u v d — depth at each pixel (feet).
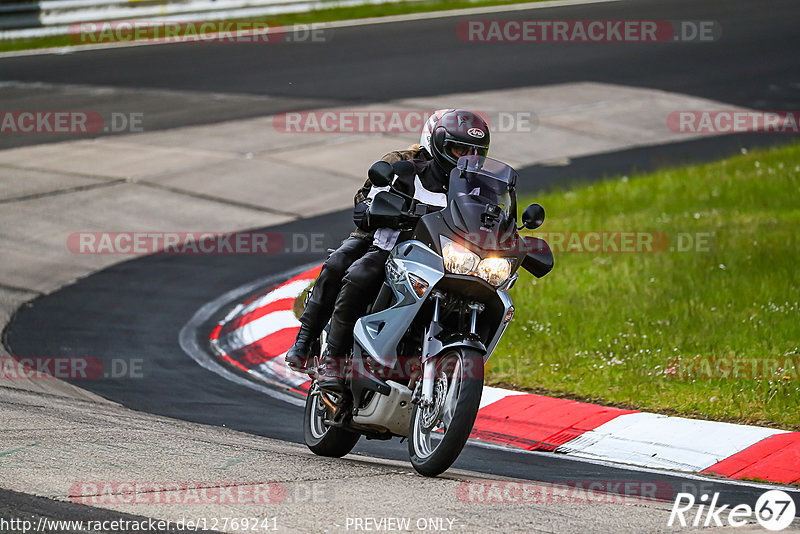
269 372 122.01
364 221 79.05
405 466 82.23
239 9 368.89
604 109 278.87
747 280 139.13
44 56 325.21
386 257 77.77
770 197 187.21
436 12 399.85
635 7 410.11
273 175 218.18
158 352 127.03
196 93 282.97
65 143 237.86
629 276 146.61
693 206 186.50
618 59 333.21
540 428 98.84
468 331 74.59
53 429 82.53
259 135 246.27
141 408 104.06
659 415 99.09
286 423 101.19
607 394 106.52
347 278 78.43
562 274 150.71
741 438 91.66
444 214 72.13
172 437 83.46
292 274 162.20
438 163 76.59
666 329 123.44
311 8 388.37
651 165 230.68
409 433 75.46
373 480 71.00
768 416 97.76
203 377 117.80
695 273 144.36
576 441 95.20
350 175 219.61
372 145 239.50
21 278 158.61
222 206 199.82
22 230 181.68
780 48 347.36
